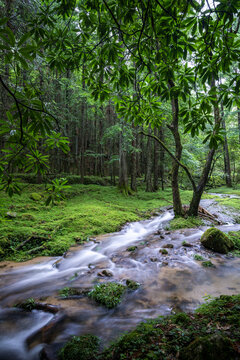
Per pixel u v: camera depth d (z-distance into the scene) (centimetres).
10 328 264
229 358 150
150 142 1622
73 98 1222
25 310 304
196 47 202
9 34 120
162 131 1612
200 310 246
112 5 181
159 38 194
